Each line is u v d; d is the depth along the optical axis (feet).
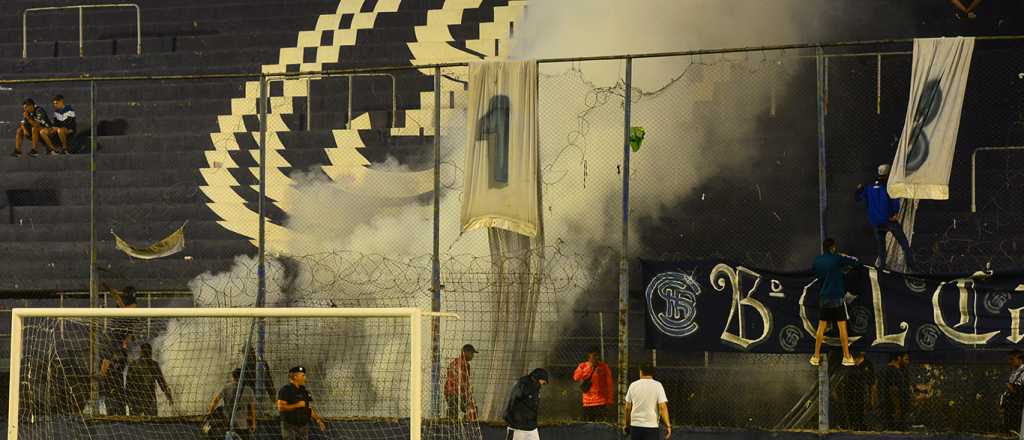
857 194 228.63
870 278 205.26
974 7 294.87
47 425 216.95
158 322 242.99
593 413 215.31
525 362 218.79
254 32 341.21
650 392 192.34
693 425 219.20
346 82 319.27
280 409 199.00
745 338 208.23
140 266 275.80
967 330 201.05
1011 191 258.98
